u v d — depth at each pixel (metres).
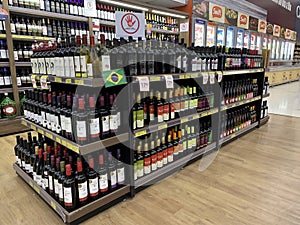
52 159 1.96
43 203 2.11
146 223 1.85
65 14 4.46
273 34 11.84
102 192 1.99
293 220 1.88
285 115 5.51
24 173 2.43
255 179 2.54
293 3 13.66
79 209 1.80
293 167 2.83
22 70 4.32
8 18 3.83
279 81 12.02
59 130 1.98
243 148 3.45
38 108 2.26
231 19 8.51
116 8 5.35
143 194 2.26
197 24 6.88
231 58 3.41
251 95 4.09
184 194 2.26
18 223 1.84
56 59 2.00
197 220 1.88
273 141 3.75
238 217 1.92
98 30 4.89
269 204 2.09
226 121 3.51
